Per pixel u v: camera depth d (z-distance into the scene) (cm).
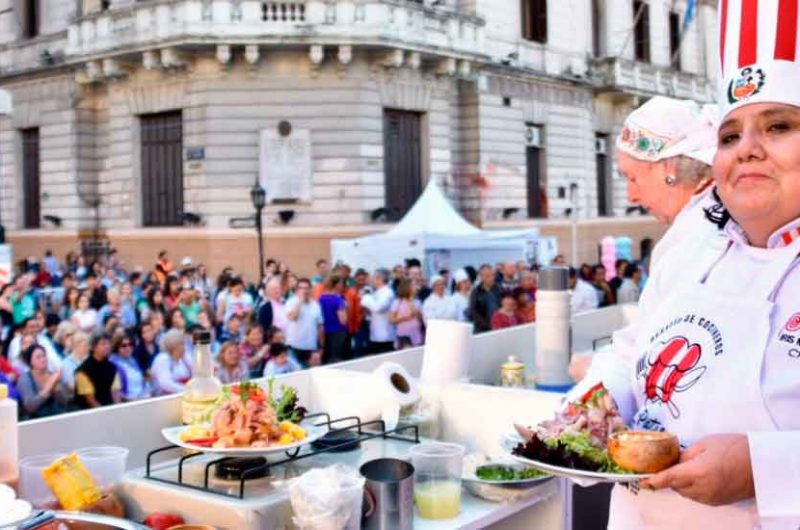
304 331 1198
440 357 417
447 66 2411
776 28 188
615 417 226
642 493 215
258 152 2253
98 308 1325
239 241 2241
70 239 2558
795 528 175
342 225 2269
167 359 848
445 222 1892
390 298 1302
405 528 318
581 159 3044
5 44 2769
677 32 3509
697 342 204
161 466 347
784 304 195
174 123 2370
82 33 2395
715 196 231
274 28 2166
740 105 193
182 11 2172
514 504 357
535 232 1998
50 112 2611
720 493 182
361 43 2195
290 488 299
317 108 2259
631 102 3225
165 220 2400
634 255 3300
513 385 469
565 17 2977
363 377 425
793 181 191
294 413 362
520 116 2773
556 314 461
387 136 2375
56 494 311
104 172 2553
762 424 191
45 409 798
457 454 342
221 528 301
